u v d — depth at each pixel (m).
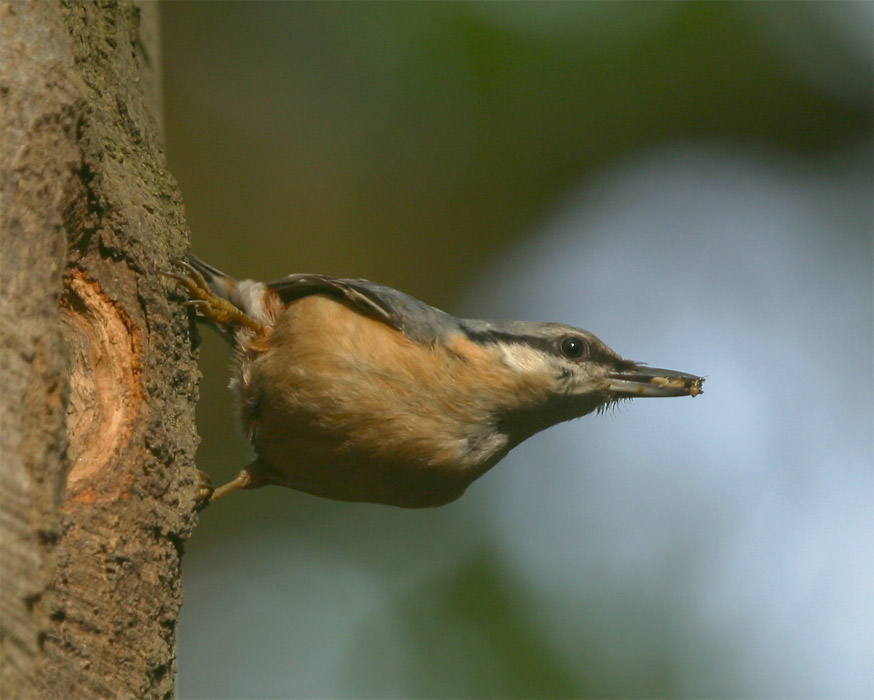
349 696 10.77
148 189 5.87
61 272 4.51
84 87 4.95
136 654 4.75
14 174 4.42
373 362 6.69
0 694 3.61
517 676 10.59
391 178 13.80
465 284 13.94
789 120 13.70
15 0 4.84
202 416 13.13
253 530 12.77
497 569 11.76
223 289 7.11
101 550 4.73
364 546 12.35
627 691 10.74
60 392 4.19
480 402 7.00
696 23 13.04
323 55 12.99
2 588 3.73
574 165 13.91
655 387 7.53
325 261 13.51
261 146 13.35
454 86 13.12
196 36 12.99
